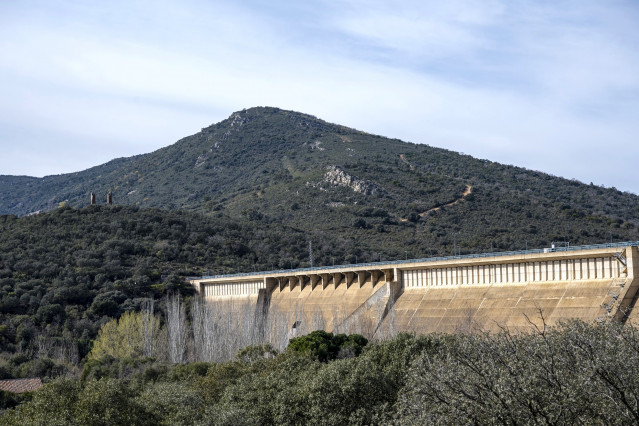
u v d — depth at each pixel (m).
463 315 107.94
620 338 49.59
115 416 70.25
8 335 145.88
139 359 132.00
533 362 49.28
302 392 73.69
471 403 48.38
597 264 94.06
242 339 133.50
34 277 175.12
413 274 126.19
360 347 105.38
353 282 143.12
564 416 45.94
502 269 108.31
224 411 72.00
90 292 171.12
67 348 142.62
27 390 107.94
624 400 44.34
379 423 66.19
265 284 165.50
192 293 186.50
